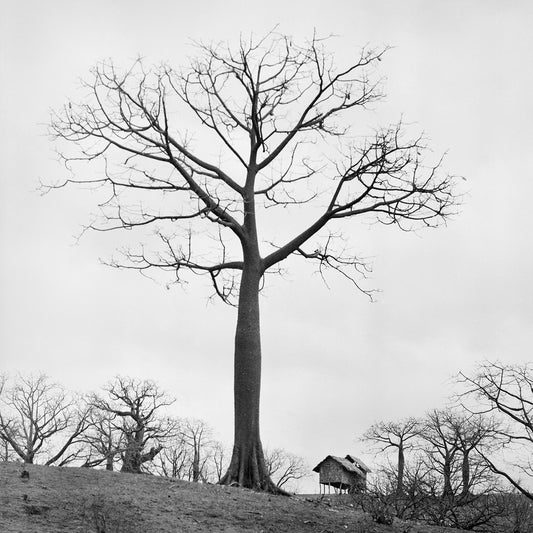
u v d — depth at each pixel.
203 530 12.62
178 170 19.14
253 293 18.92
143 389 43.12
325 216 19.78
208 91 20.52
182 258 20.36
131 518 12.71
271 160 20.25
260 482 17.42
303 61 20.66
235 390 18.22
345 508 16.16
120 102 20.05
